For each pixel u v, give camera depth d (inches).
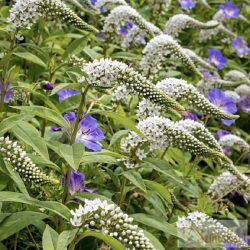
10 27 59.7
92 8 71.7
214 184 62.7
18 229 48.0
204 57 104.0
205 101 55.1
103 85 48.2
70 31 83.7
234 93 83.8
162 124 51.7
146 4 100.5
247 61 108.9
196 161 63.3
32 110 48.9
